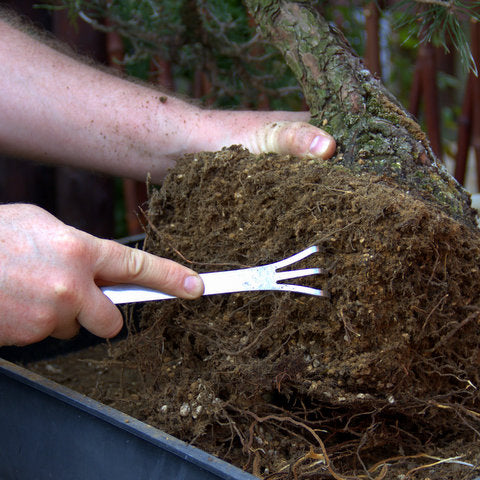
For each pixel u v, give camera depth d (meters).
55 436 1.10
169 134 1.23
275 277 1.07
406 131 1.14
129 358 1.18
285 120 1.21
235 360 1.09
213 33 1.41
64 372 1.25
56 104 1.24
